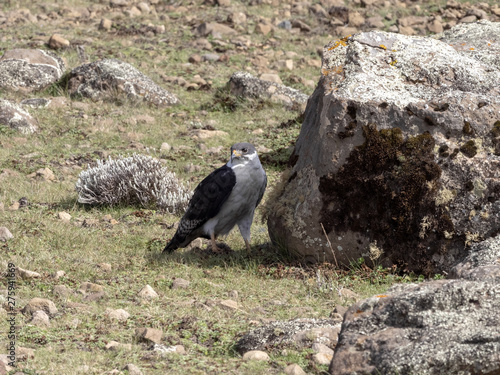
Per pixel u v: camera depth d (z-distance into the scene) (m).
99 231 13.77
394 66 12.16
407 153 11.22
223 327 9.08
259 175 12.30
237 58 29.12
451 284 7.14
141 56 28.56
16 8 34.22
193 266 11.98
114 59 25.12
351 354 6.75
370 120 11.38
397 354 6.45
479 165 10.95
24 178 16.92
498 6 35.19
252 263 12.15
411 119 11.27
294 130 21.62
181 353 8.15
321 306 10.12
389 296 7.42
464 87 11.77
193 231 12.64
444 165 11.08
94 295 10.10
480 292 7.00
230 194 12.13
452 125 11.13
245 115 23.33
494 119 11.16
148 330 8.53
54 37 28.45
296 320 8.80
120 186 15.60
